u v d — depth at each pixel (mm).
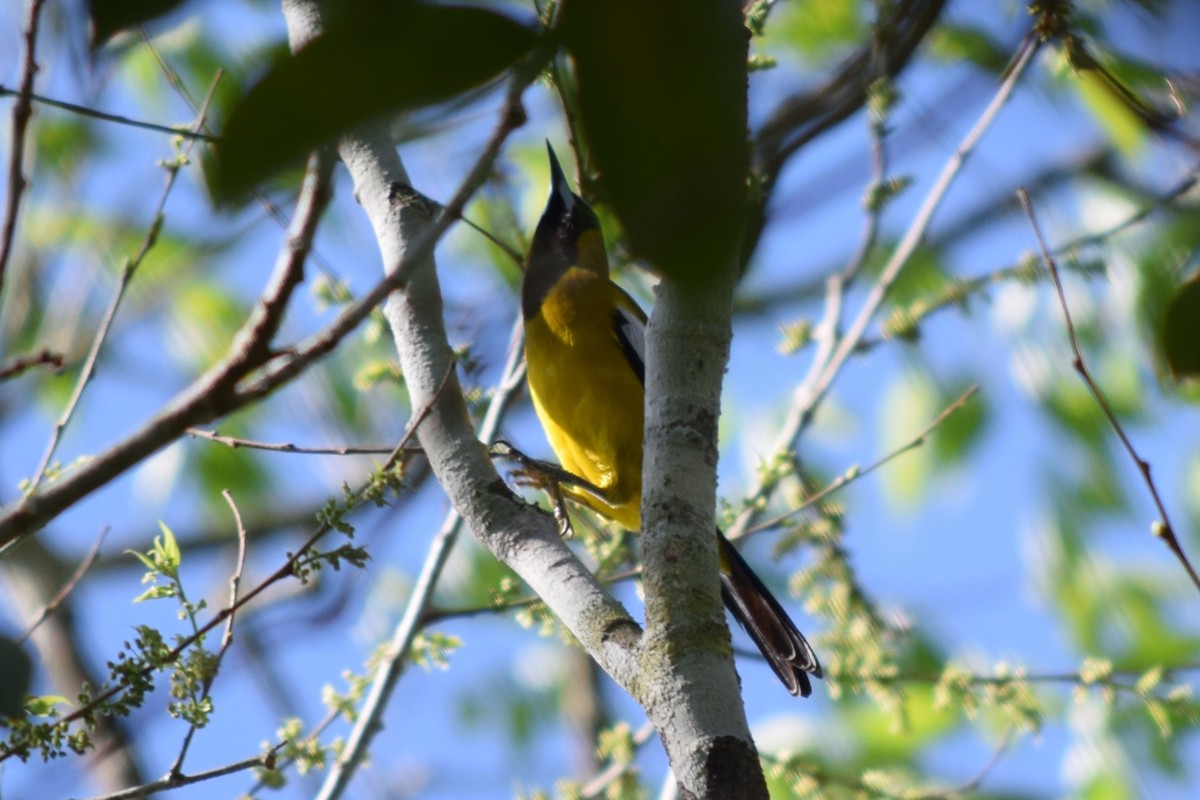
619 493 9938
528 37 2729
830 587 9656
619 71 2709
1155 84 4379
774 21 10898
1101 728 12219
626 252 2770
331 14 2705
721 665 4910
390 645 8734
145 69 12102
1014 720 9203
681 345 5219
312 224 3887
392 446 8148
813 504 9742
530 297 10195
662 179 2729
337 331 3869
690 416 5172
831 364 10109
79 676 14500
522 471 9367
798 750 11820
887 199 9961
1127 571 13312
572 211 10961
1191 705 9039
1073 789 12164
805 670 9312
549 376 10070
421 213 7223
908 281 13508
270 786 7672
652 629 5012
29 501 4078
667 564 5039
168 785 6430
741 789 4629
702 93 2705
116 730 6715
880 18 5770
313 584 8742
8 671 4609
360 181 7453
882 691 9461
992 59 3941
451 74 2732
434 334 7109
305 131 2725
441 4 2699
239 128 2709
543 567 6043
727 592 9594
